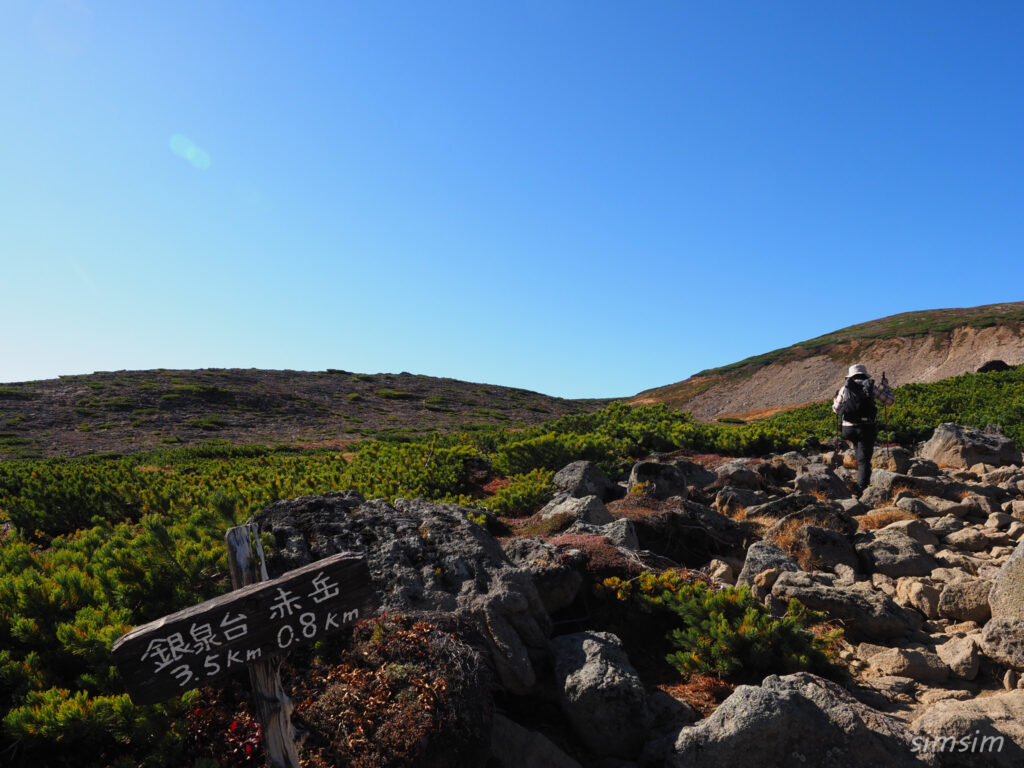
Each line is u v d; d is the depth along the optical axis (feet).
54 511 33.86
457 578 18.57
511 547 22.24
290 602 10.45
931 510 31.32
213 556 17.10
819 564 25.73
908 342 295.28
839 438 47.88
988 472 38.45
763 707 14.30
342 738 13.17
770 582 22.89
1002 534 27.63
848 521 29.35
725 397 312.50
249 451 104.47
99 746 12.64
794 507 30.81
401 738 12.87
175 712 12.78
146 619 15.94
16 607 15.46
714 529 28.84
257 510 23.13
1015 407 54.34
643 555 25.04
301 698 14.19
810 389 288.10
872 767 13.87
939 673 17.93
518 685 16.58
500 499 34.09
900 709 16.53
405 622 15.96
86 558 19.51
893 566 24.71
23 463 88.99
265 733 10.83
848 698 15.26
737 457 47.62
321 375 257.34
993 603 19.89
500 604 17.42
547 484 35.94
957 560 25.41
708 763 13.99
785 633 17.66
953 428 43.93
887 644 19.80
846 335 339.98
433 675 14.15
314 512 21.27
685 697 17.15
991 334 274.36
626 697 15.52
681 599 19.86
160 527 16.74
